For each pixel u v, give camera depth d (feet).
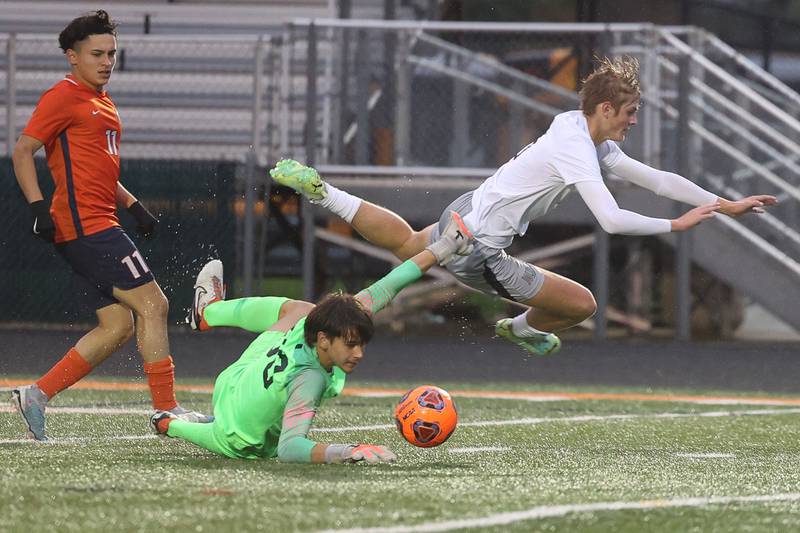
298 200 166.09
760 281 160.66
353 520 43.83
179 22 189.88
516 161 71.36
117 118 72.90
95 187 71.05
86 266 71.26
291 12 189.67
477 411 90.53
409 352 146.61
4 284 159.63
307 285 157.89
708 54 179.93
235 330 163.94
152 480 52.54
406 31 157.38
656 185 74.43
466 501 47.98
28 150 69.82
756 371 132.57
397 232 73.77
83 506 46.24
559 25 156.25
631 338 170.91
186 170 155.84
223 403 60.64
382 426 79.05
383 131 158.40
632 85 69.56
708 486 54.54
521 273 72.74
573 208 160.25
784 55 252.42
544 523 44.04
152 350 72.38
